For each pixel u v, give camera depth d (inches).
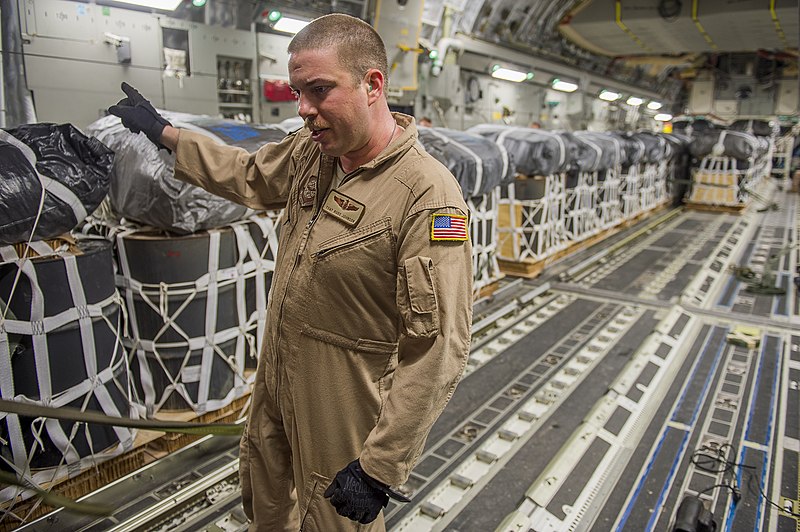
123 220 138.9
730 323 238.2
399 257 69.6
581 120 595.8
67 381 106.6
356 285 71.5
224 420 139.6
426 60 369.1
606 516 121.1
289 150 87.0
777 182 771.4
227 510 117.6
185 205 125.3
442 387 67.9
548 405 164.9
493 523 117.1
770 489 130.3
